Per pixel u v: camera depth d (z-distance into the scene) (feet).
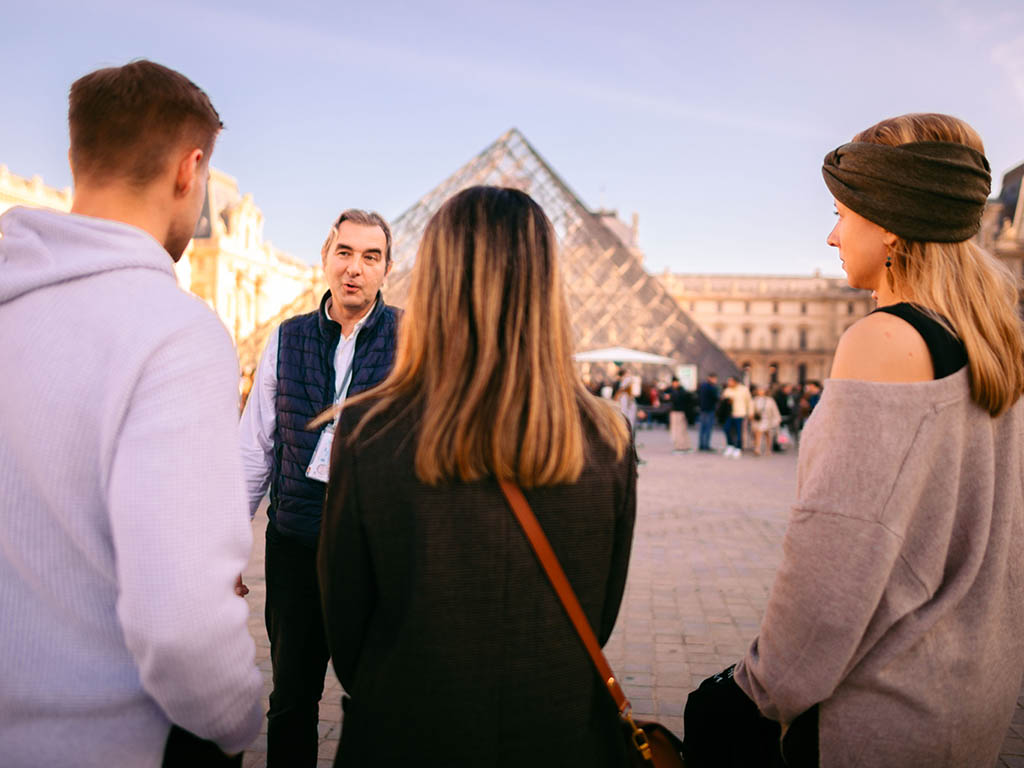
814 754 4.29
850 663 4.09
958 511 4.13
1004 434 4.26
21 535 3.53
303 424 7.27
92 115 3.88
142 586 3.25
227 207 199.00
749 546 21.38
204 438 3.51
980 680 4.08
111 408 3.39
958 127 4.38
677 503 29.60
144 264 3.75
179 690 3.43
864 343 4.16
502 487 3.77
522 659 3.76
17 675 3.52
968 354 4.03
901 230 4.25
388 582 3.79
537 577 3.81
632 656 12.60
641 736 4.20
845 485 3.92
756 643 4.70
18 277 3.62
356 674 3.91
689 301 273.75
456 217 4.10
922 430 3.90
